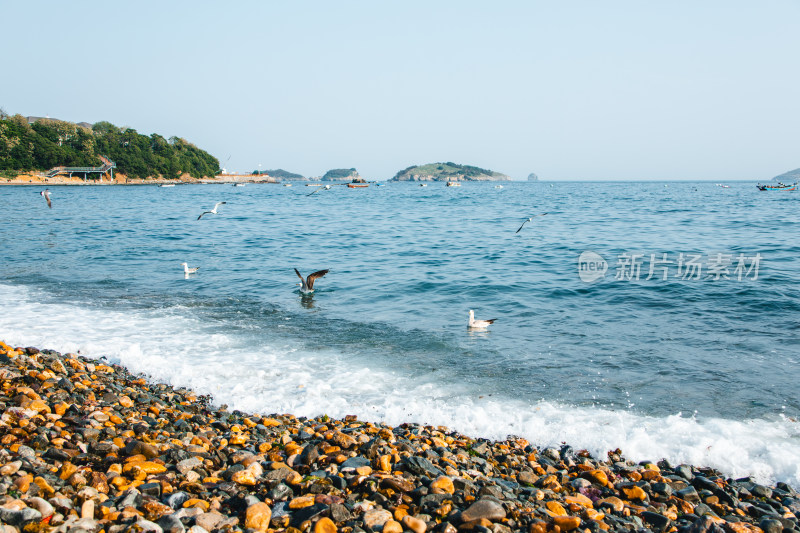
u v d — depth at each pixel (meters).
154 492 6.65
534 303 18.55
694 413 10.20
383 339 14.73
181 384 11.49
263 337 14.84
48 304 18.25
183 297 19.64
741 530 6.60
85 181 159.75
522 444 9.10
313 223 48.28
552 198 103.81
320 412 10.24
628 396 10.98
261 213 61.22
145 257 28.36
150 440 8.26
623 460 8.71
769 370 12.21
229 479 7.19
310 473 7.49
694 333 14.95
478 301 18.98
